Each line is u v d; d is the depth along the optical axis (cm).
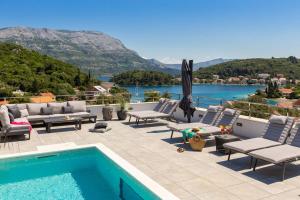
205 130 746
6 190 515
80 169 617
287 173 544
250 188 477
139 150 690
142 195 480
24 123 815
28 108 995
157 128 941
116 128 941
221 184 492
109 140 788
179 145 732
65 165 636
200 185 488
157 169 562
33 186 532
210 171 552
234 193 458
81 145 714
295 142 604
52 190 517
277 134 644
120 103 1134
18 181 554
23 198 485
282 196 448
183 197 444
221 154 656
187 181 504
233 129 862
